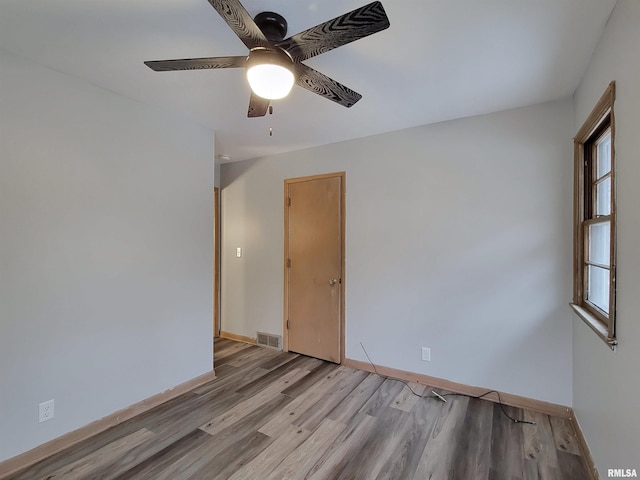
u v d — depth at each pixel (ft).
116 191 7.43
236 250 13.62
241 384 9.41
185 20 4.96
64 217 6.54
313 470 5.86
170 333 8.63
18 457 5.86
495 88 7.13
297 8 4.68
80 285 6.78
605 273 6.15
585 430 6.29
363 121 9.07
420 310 9.39
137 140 7.84
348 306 10.71
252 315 13.15
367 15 3.82
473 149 8.66
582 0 4.54
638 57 4.01
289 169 12.09
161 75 6.63
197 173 9.36
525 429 7.10
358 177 10.50
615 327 4.74
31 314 6.06
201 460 6.12
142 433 6.99
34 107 6.11
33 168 6.10
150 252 8.15
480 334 8.55
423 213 9.34
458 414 7.73
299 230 11.82
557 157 7.68
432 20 4.91
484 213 8.51
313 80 5.29
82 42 5.53
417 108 8.18
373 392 8.86
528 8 4.68
